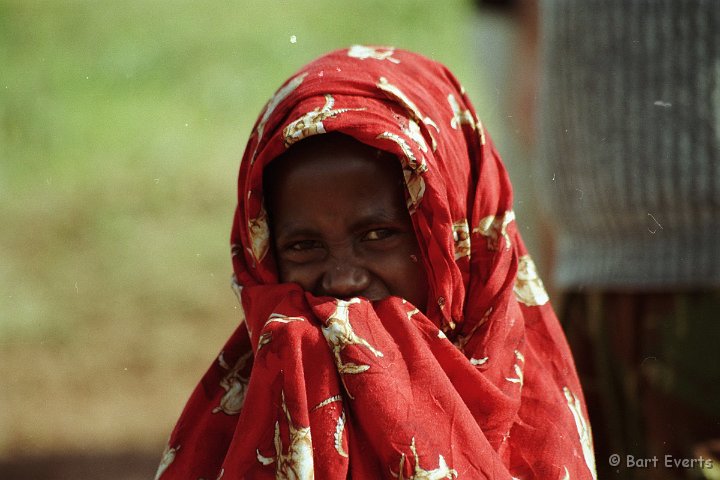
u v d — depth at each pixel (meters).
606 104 4.88
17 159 16.73
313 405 3.24
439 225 3.50
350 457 3.24
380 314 3.41
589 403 4.98
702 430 4.71
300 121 3.51
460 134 3.83
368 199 3.50
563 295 5.20
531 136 6.72
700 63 4.71
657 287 4.79
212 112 18.75
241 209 3.78
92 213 14.94
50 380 10.94
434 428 3.21
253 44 21.53
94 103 18.67
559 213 5.20
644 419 4.84
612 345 4.94
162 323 12.14
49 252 13.85
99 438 9.84
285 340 3.29
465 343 3.65
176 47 21.25
